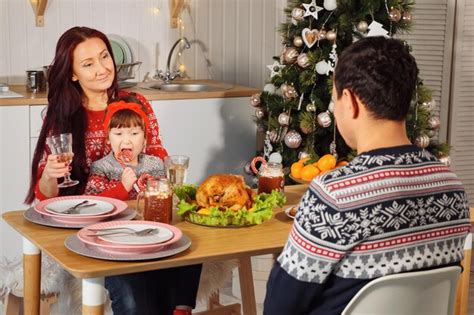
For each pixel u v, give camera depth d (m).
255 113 4.48
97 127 3.15
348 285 1.80
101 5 4.79
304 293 1.81
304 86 4.09
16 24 4.59
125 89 4.55
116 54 4.83
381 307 1.82
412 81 1.82
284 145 4.32
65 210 2.57
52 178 2.87
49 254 2.21
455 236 1.86
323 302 1.85
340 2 3.97
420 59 5.14
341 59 1.85
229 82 5.22
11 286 2.90
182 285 2.77
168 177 2.72
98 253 2.19
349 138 1.90
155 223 2.42
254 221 2.51
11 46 4.59
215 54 5.15
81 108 3.12
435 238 1.82
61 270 2.88
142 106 3.24
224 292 4.10
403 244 1.78
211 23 5.10
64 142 2.75
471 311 4.04
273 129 4.27
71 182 2.92
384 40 1.83
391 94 1.79
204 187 2.58
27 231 2.42
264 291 3.74
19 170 4.12
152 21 4.95
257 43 5.25
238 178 2.61
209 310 3.25
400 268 1.79
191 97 4.52
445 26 5.10
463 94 5.19
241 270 3.25
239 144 4.74
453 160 5.25
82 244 2.26
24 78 4.65
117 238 2.26
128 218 2.56
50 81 3.12
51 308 2.97
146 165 3.15
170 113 4.48
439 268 1.85
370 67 1.79
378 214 1.76
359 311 1.82
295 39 4.08
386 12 4.01
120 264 2.13
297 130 4.23
